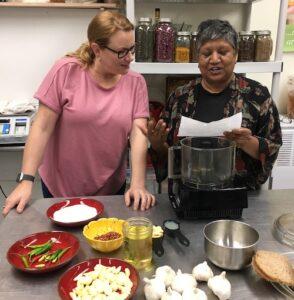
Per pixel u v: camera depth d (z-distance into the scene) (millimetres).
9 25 2342
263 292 863
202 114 1502
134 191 1368
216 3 2326
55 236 1068
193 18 2354
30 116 2215
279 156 2279
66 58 1468
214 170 1171
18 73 2438
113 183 1628
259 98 1471
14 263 948
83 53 1457
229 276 923
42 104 1426
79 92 1433
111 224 1125
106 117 1454
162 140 1382
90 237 1040
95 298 814
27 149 1412
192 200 1165
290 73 2523
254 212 1265
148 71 1939
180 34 1941
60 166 1559
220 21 1379
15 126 2174
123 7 2211
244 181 1393
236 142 1287
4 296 851
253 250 928
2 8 2303
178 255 1015
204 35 1351
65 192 1592
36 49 2398
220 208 1183
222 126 1251
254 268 898
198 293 805
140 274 933
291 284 841
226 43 1332
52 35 2381
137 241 947
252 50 1979
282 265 889
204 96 1512
